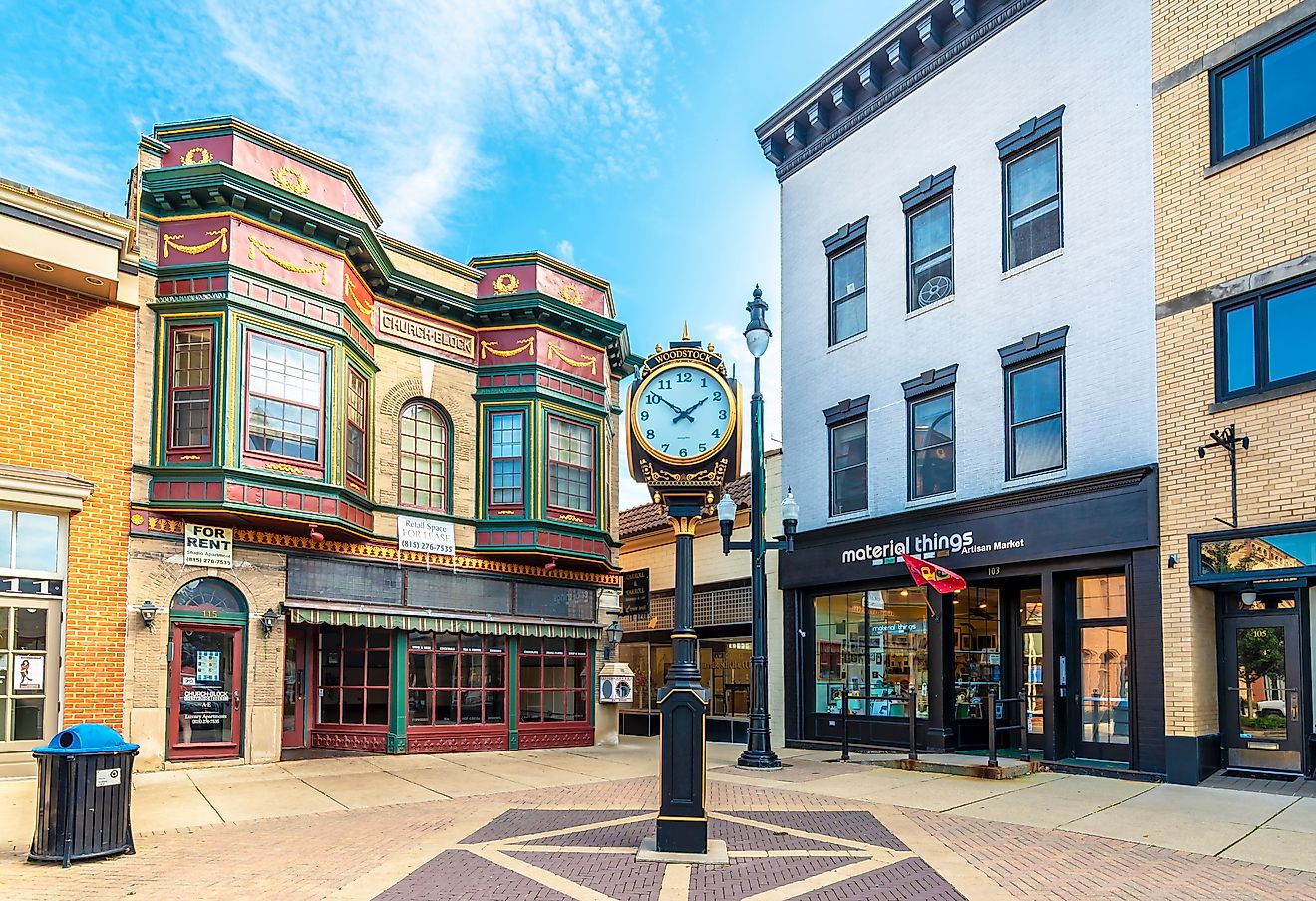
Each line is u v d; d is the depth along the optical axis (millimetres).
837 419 19172
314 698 17094
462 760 16234
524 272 18953
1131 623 13672
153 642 13977
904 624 17453
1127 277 14312
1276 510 12148
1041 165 15914
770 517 20797
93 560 13516
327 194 15875
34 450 13156
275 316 14797
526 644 18891
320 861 8492
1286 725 12469
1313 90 12438
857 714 18297
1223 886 7805
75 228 13055
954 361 16969
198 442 14234
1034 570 15266
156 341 14398
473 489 18453
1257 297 12672
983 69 16922
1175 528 13227
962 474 16641
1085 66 15195
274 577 15367
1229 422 12750
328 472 15219
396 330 17641
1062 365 15242
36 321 13344
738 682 21906
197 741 14453
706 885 7688
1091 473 14547
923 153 17969
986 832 9938
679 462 9117
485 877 7891
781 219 21188
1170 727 13016
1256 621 12844
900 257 18266
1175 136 13797
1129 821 10438
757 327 16000
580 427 19562
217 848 9062
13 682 12789
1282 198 12492
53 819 8383
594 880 7805
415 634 17281
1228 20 13297
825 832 9914
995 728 14062
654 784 13531
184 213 14625
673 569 24484
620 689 19672
